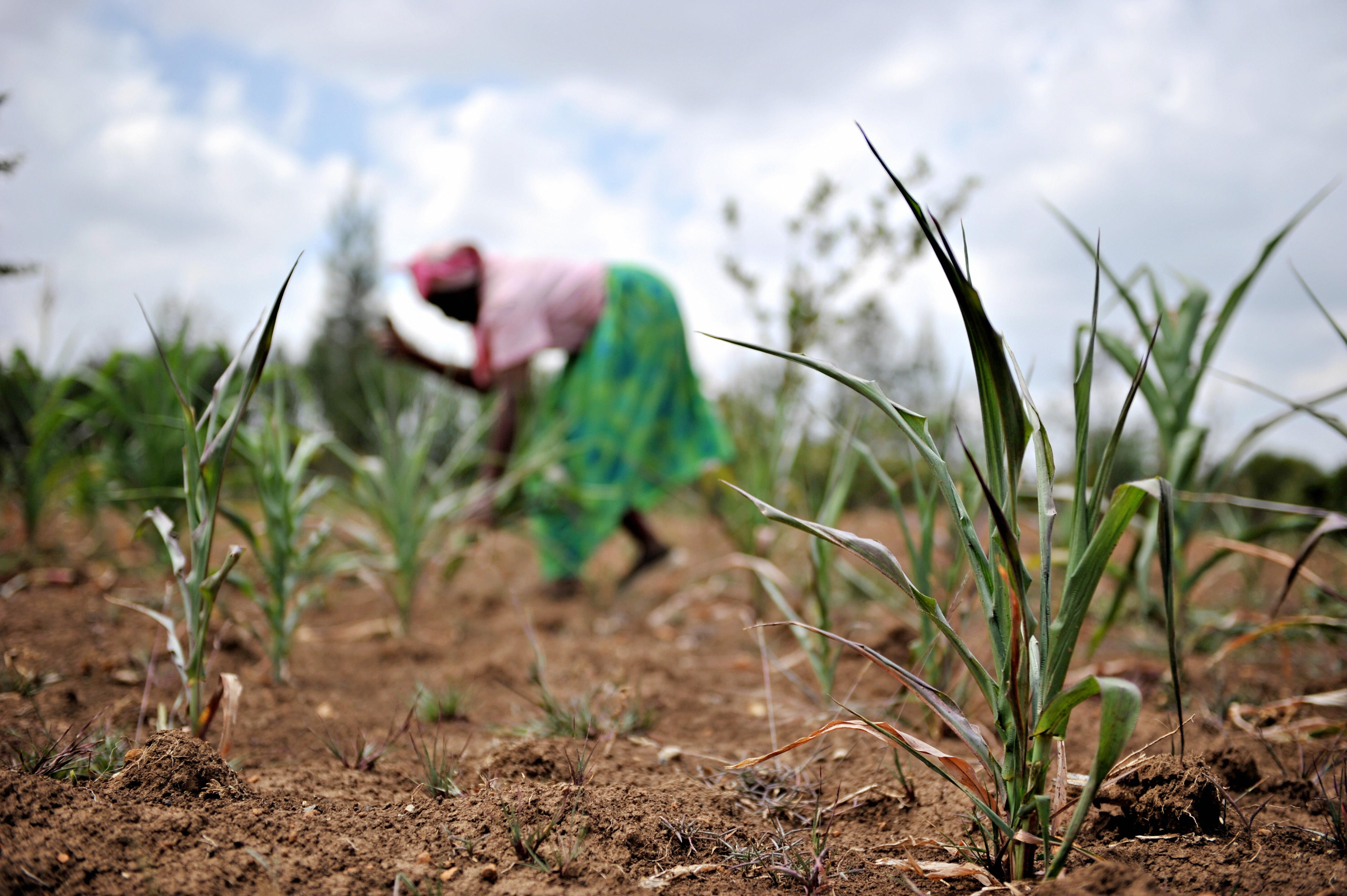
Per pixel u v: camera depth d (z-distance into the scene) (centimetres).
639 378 390
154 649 203
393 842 133
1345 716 204
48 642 242
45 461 338
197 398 315
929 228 101
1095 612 320
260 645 251
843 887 127
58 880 109
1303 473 493
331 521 297
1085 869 111
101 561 343
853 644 120
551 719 202
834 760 182
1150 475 440
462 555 333
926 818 150
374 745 191
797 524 116
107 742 157
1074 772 163
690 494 439
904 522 192
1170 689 219
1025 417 108
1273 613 183
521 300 387
